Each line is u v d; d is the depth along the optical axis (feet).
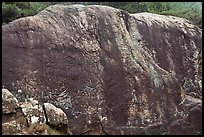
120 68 37.65
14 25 35.58
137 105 36.78
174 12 57.06
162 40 42.16
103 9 40.16
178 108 38.47
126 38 39.81
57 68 35.47
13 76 33.73
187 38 43.70
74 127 33.83
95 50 37.52
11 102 31.19
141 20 42.14
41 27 36.42
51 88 34.68
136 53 39.42
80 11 39.04
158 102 37.81
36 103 33.09
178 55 42.42
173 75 40.91
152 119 36.78
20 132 30.12
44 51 35.63
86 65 36.55
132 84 37.37
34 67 34.76
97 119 34.86
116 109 35.99
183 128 37.09
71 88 35.29
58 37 36.65
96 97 35.70
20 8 50.14
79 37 37.52
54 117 31.91
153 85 38.27
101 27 38.91
